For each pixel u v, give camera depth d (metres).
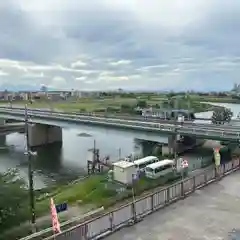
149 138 70.62
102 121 82.56
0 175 28.69
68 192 42.06
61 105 195.88
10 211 24.73
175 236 17.31
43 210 31.12
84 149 95.81
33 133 103.44
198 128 64.88
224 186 25.44
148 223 18.91
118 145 97.88
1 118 123.50
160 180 42.75
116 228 18.11
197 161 54.56
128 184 41.78
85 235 16.84
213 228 18.22
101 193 38.75
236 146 55.75
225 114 125.81
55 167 72.88
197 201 22.23
